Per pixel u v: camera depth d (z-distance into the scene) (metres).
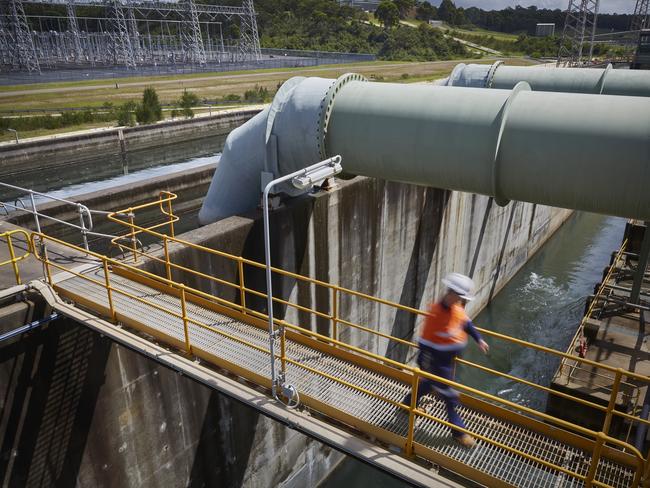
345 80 10.45
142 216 18.91
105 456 8.83
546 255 27.39
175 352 6.99
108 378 8.60
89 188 28.62
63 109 43.97
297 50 106.75
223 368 6.59
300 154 10.85
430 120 9.16
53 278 8.77
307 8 129.00
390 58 103.81
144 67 79.56
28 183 29.47
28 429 7.80
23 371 7.62
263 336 7.22
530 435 5.38
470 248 20.11
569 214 33.66
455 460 4.97
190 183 20.34
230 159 11.93
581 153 7.84
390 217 15.39
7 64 71.06
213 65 82.56
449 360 5.28
